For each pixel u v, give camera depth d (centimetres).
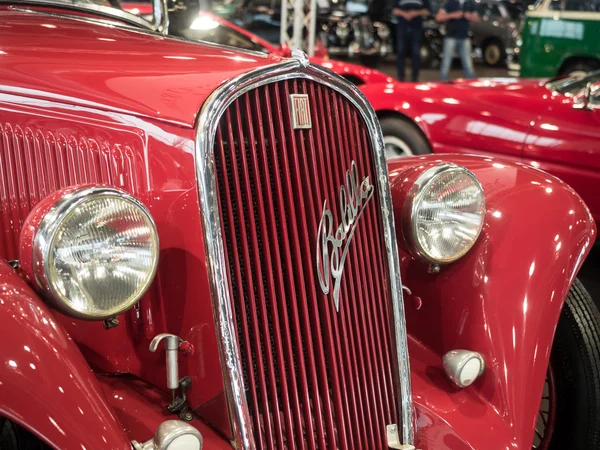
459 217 185
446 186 182
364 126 176
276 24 957
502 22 1175
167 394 164
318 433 166
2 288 134
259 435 159
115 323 147
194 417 159
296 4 743
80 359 137
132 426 153
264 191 157
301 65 161
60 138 171
